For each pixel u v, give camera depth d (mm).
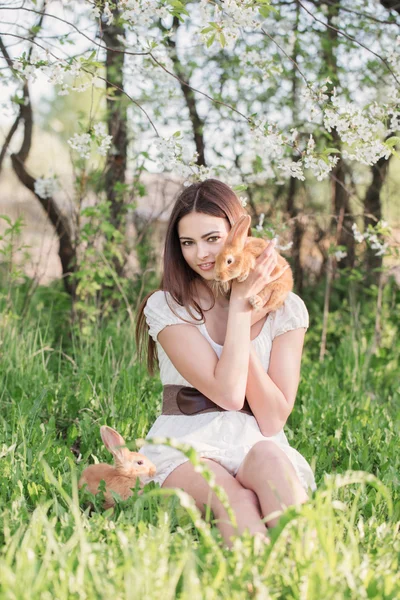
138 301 6652
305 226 7582
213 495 2527
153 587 1955
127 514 2631
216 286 2924
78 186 6598
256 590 2012
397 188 8227
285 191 7547
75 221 6449
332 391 4984
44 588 1979
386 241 5859
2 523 2543
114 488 2814
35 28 4672
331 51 6492
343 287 7449
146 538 2324
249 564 2045
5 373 4789
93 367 5027
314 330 7062
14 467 3107
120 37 5086
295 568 2129
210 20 3689
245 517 2396
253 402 2834
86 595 1978
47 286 7457
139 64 5242
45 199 7043
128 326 6164
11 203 9414
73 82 4207
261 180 7227
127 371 4828
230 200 2887
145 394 4516
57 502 2709
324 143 6582
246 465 2561
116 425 3939
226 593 1963
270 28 6371
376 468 3611
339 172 7262
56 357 5691
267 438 2850
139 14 3697
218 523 2459
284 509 2230
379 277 6969
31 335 5383
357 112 3775
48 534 2152
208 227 2824
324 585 1957
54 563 2119
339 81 6484
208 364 2787
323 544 2090
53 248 9383
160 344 2949
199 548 2326
